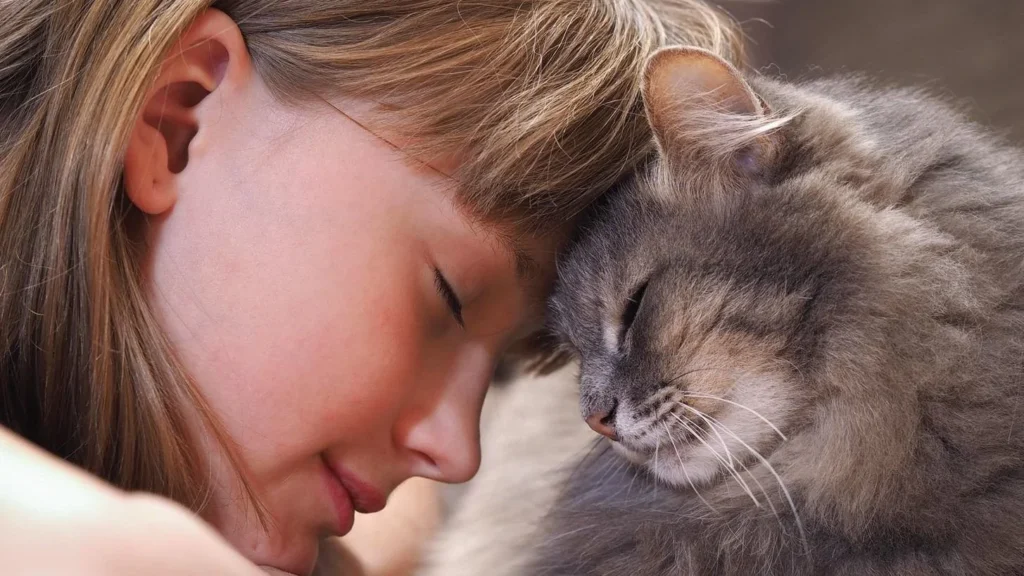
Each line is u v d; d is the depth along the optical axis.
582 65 1.46
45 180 1.25
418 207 1.31
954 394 1.38
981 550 1.32
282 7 1.33
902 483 1.36
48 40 1.30
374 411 1.32
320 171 1.27
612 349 1.61
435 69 1.34
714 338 1.50
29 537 0.55
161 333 1.25
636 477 1.71
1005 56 3.04
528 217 1.41
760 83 1.62
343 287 1.27
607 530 1.64
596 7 1.53
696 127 1.53
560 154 1.41
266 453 1.29
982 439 1.36
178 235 1.26
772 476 1.50
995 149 1.65
